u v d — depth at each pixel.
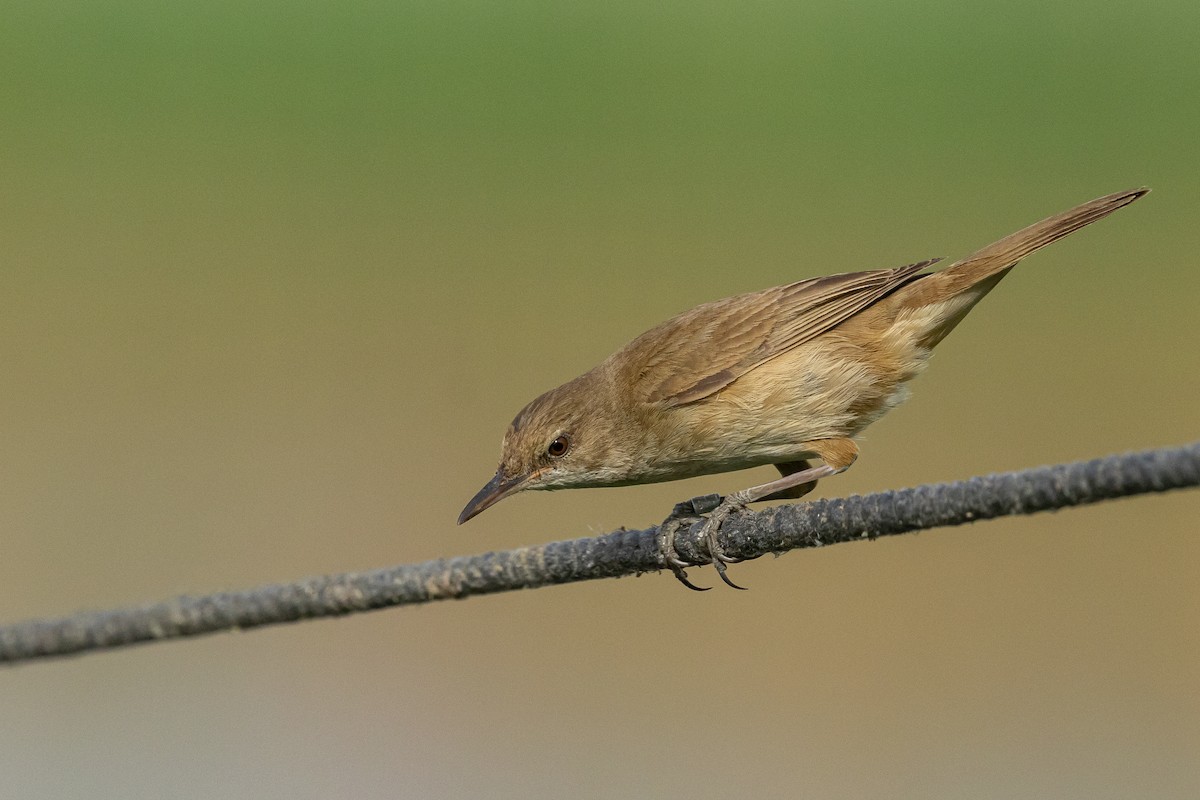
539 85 18.33
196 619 5.53
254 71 18.33
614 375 8.42
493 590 5.94
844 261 15.72
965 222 15.95
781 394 8.09
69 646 5.48
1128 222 16.19
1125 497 4.82
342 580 5.66
